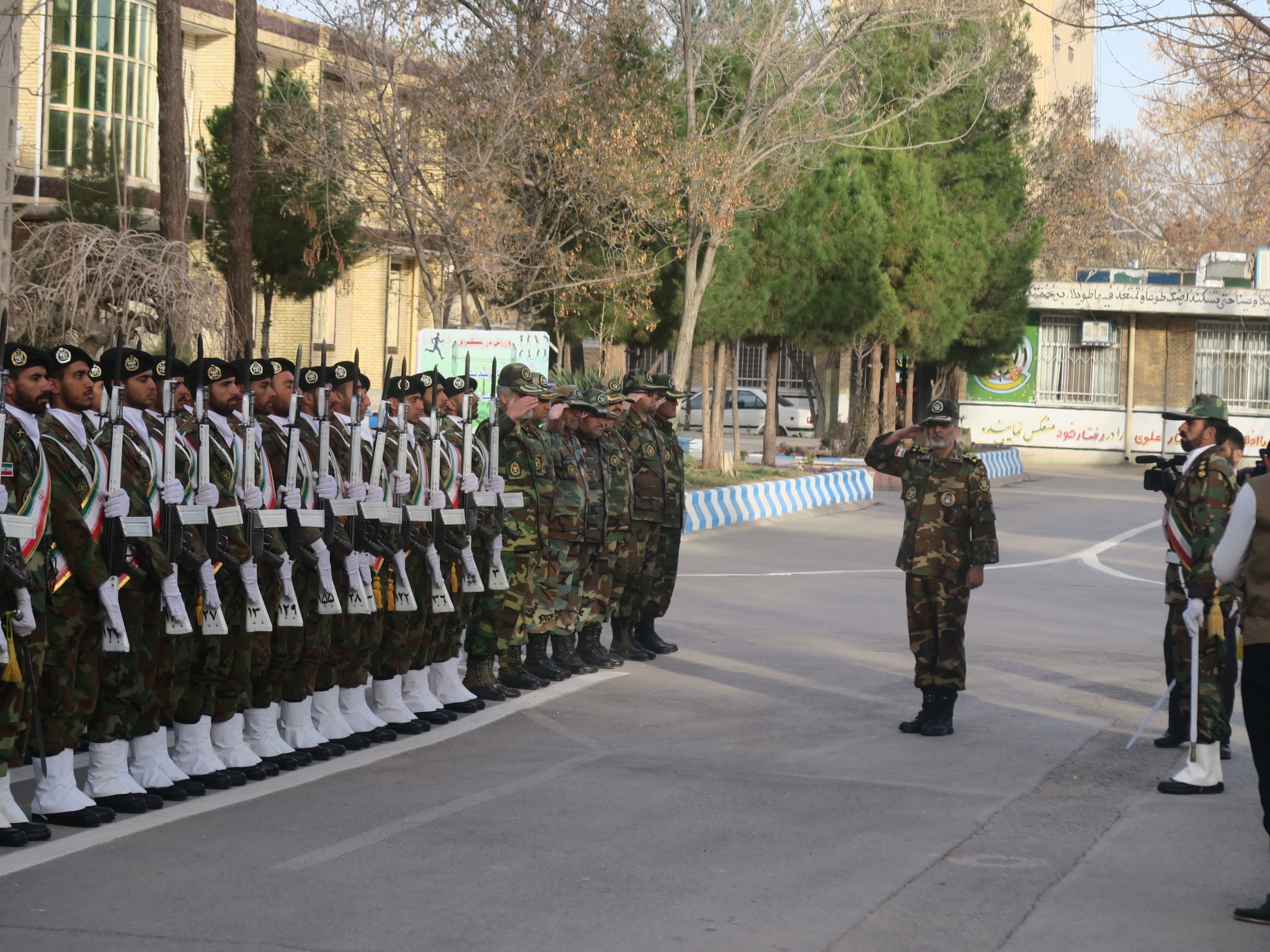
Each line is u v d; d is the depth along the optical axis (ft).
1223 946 17.04
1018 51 124.57
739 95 82.12
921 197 110.42
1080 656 39.01
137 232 52.21
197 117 83.10
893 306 108.17
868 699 32.76
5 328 19.57
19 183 70.08
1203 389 145.59
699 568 58.34
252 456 23.62
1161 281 150.51
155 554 21.49
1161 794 24.57
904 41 109.29
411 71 67.21
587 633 36.01
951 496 29.04
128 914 17.28
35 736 21.27
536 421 32.94
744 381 175.63
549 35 67.21
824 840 21.21
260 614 23.41
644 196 70.44
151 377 22.39
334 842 20.56
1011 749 27.89
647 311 75.51
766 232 90.33
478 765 25.66
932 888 19.04
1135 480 124.47
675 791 23.97
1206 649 24.57
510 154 67.51
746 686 34.01
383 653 28.02
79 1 73.20
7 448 19.54
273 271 71.15
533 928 17.08
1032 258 122.83
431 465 28.40
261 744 25.09
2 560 18.86
